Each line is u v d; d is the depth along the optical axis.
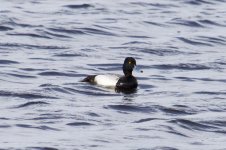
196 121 21.55
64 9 38.16
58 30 33.84
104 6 39.12
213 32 35.16
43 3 39.62
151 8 39.44
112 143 19.45
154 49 31.56
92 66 28.70
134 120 21.69
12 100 23.50
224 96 24.70
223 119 21.86
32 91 24.53
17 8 37.97
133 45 32.16
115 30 34.72
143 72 28.12
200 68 28.89
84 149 18.92
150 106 23.09
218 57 30.69
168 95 24.84
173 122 21.30
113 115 22.19
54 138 19.70
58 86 25.23
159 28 35.62
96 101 23.83
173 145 19.50
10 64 28.33
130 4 39.94
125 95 24.83
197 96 24.67
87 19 36.16
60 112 22.06
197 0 41.16
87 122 21.23
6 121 21.08
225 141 20.02
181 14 38.31
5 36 32.53
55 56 29.91
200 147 19.42
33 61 28.91
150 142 19.66
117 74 26.34
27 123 20.94
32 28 33.81
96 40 33.16
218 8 40.31
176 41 33.22
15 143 19.20
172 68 28.81
